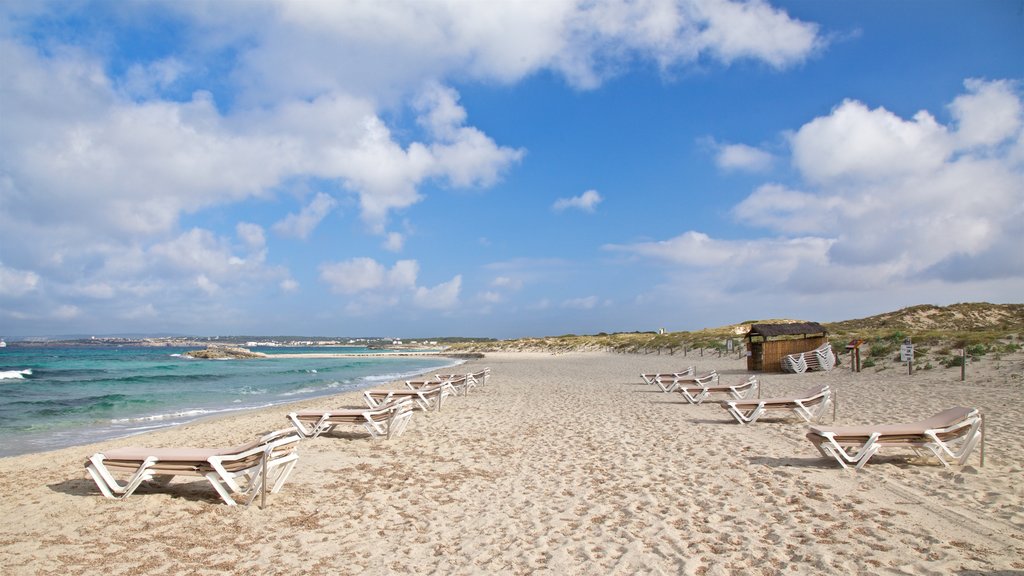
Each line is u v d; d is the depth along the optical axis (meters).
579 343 80.06
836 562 4.37
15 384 29.52
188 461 6.54
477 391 19.94
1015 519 5.09
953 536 4.78
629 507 6.05
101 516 6.08
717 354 38.41
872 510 5.55
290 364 58.16
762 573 4.26
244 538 5.43
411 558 4.89
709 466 7.71
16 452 11.86
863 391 15.55
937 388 15.15
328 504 6.50
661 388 18.67
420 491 7.00
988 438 8.56
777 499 6.07
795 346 24.62
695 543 4.94
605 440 9.95
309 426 10.91
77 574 4.60
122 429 14.82
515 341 113.50
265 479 6.41
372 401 14.91
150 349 127.56
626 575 4.34
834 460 7.64
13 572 4.63
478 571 4.55
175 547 5.20
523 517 5.88
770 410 11.98
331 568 4.70
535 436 10.61
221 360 70.25
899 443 7.12
